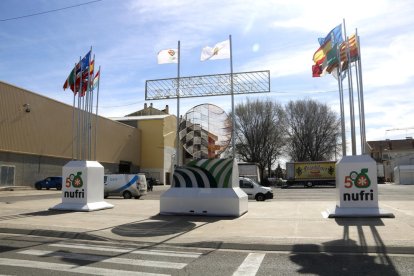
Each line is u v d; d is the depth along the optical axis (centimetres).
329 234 1009
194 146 1630
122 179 3134
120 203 2017
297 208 1656
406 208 1594
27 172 4203
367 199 1323
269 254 848
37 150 4338
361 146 1454
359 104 1470
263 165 7294
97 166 1706
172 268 720
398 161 7650
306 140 7588
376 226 1114
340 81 1506
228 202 1427
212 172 1495
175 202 1484
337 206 1378
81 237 1066
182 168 1529
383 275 657
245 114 7331
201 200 1457
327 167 5822
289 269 707
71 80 1830
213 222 1291
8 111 3941
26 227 1167
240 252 875
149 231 1124
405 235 966
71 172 1658
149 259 798
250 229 1127
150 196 3481
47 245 952
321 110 7606
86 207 1603
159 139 6844
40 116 4409
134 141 6631
